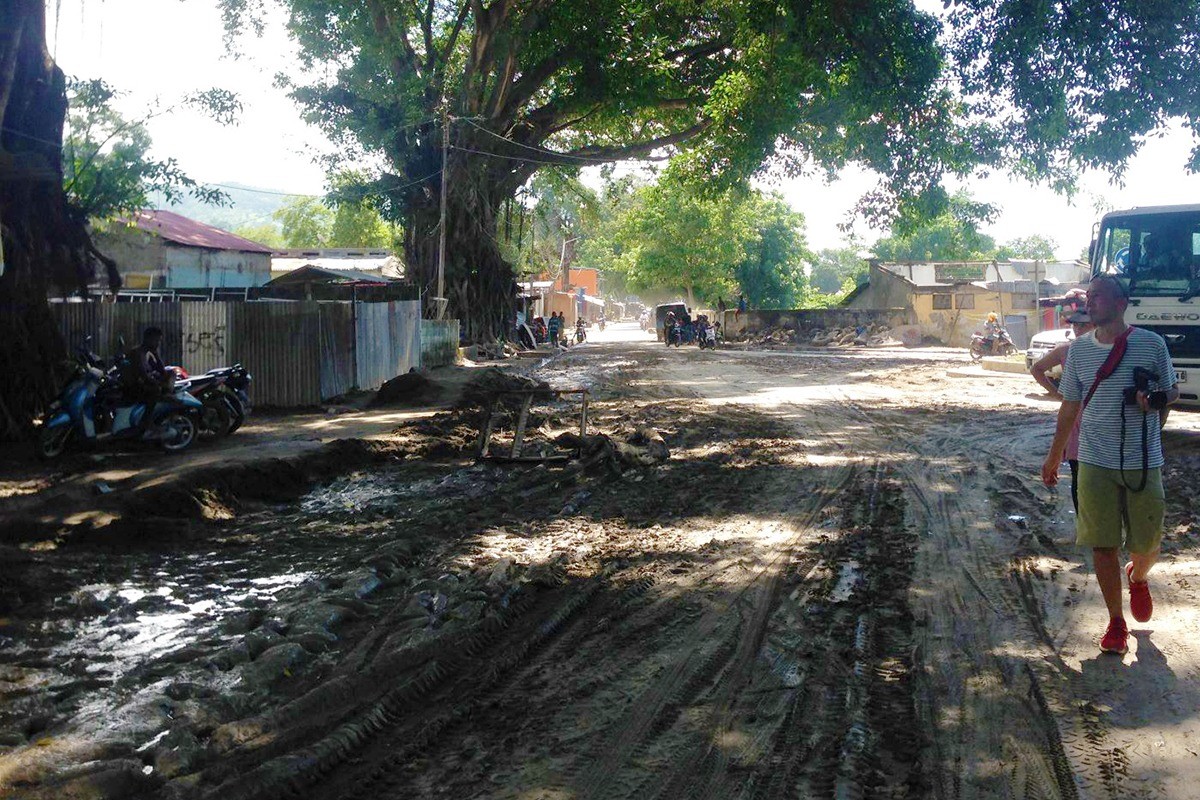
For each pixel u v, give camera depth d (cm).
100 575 721
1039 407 1827
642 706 465
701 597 641
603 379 2767
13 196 1293
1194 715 432
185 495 927
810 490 1013
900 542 773
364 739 436
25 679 516
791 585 660
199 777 392
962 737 419
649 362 3653
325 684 484
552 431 1527
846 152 2944
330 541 834
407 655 525
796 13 2447
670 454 1303
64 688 501
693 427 1594
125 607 639
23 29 1280
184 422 1213
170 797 375
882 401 1997
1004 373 2795
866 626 570
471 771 403
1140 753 398
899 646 535
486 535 839
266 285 3472
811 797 371
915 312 5191
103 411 1166
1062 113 2152
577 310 9356
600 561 742
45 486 989
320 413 1684
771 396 2156
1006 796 367
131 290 2656
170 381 1196
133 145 1445
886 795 371
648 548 780
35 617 626
